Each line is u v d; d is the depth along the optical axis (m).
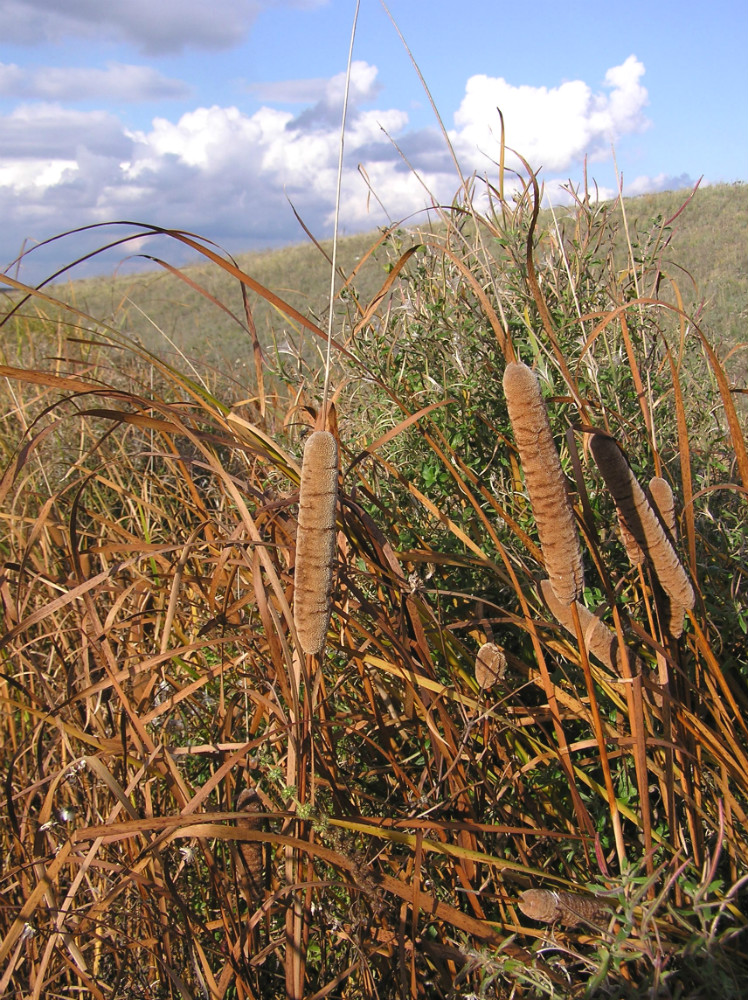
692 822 1.69
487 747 1.83
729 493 2.84
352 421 3.31
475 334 2.86
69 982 1.85
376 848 1.82
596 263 2.90
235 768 2.01
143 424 1.57
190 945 1.68
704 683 1.89
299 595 1.35
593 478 2.50
